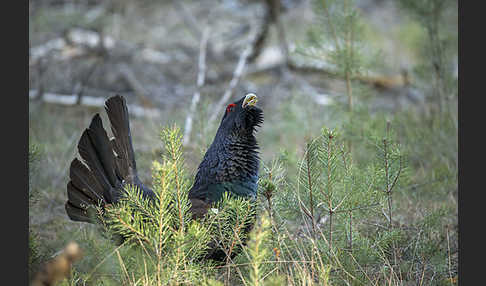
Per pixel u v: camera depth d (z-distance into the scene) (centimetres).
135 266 649
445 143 1157
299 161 774
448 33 1452
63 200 1038
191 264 633
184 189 642
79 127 1463
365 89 1291
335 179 768
